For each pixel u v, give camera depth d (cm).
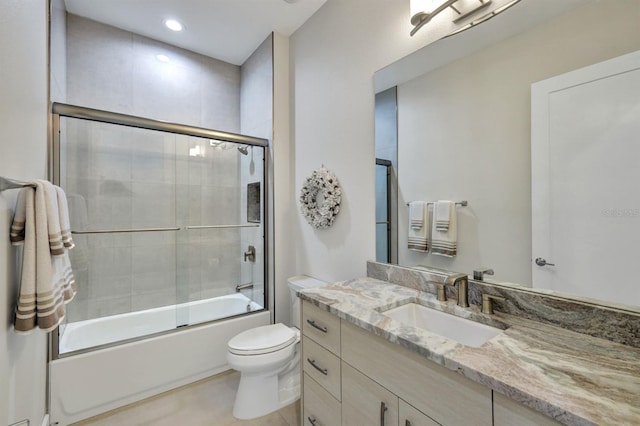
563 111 101
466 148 130
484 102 123
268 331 191
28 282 101
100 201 225
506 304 112
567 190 100
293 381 199
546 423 61
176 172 260
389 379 97
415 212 152
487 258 122
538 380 67
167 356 199
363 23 179
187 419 170
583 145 96
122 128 222
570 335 92
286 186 257
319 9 217
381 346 100
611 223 90
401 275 155
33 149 129
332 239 207
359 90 183
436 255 142
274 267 251
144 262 247
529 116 109
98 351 177
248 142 253
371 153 175
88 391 171
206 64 287
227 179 286
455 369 76
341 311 115
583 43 96
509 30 115
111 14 223
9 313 98
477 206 126
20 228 103
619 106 89
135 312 241
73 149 206
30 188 105
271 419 170
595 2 94
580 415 55
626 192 87
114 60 239
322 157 214
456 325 117
